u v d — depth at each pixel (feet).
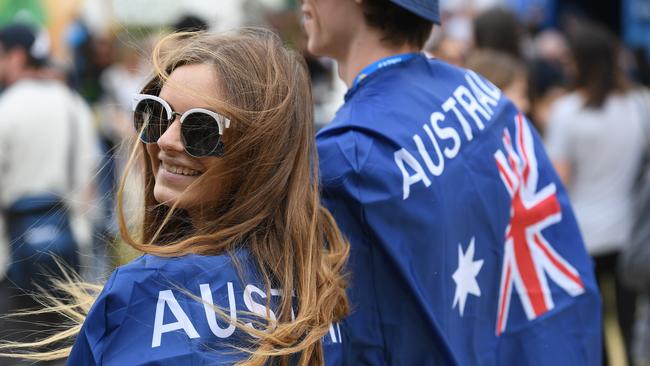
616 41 29.96
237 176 10.75
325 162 12.45
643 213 25.18
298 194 10.99
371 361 12.40
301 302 10.57
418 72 13.82
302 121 11.13
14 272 25.07
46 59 30.60
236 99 10.60
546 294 14.25
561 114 29.53
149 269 9.98
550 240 14.60
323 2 13.99
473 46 30.76
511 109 14.82
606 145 28.86
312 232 10.96
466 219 13.16
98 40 43.47
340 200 12.37
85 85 41.98
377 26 13.85
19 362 13.70
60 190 29.07
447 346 12.55
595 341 14.64
